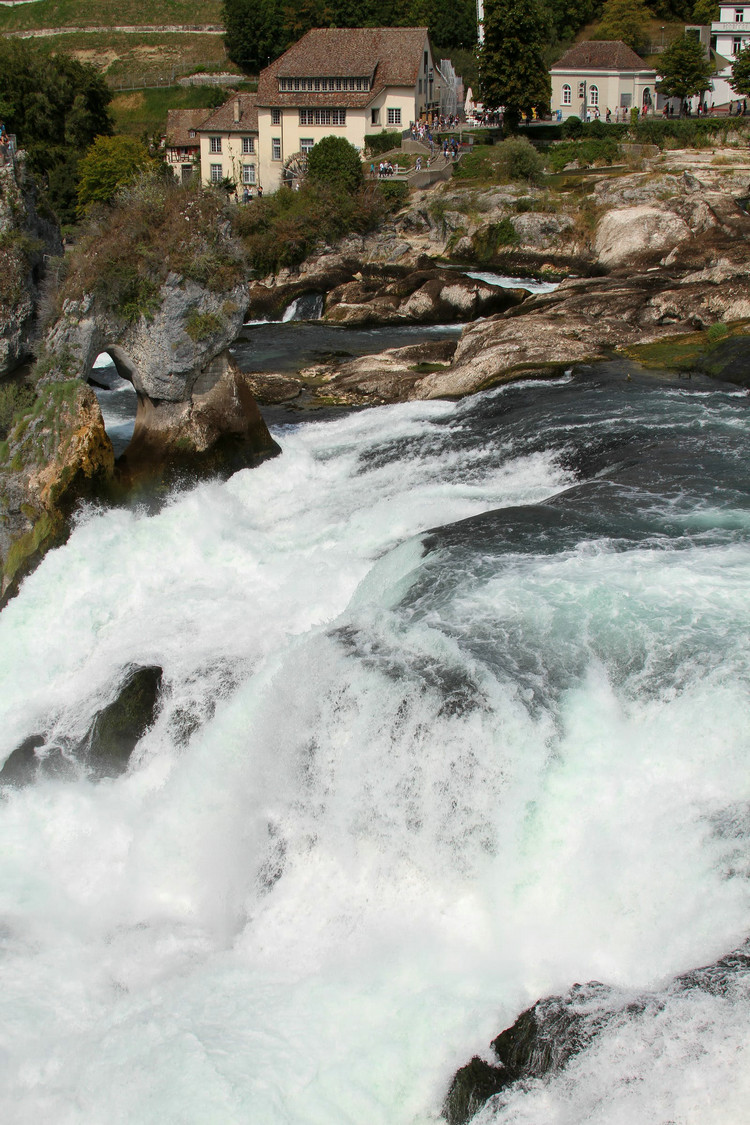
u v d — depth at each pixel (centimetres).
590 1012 994
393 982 1153
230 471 2380
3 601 2070
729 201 5062
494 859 1226
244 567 2008
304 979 1203
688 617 1396
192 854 1468
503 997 1089
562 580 1531
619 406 2445
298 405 3147
